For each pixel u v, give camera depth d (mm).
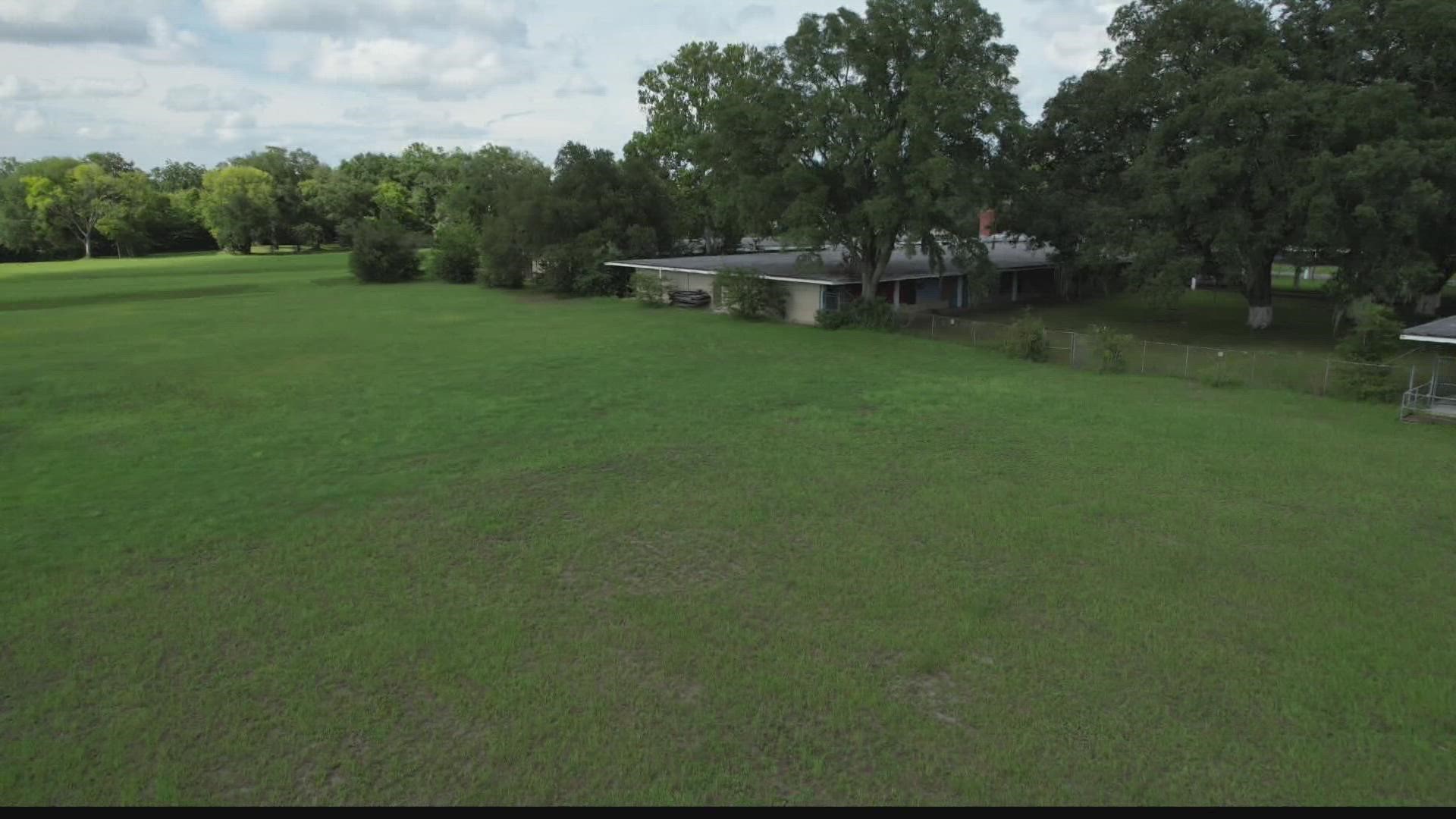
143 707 8805
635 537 13477
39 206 96875
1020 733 8273
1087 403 23188
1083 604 11070
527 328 38531
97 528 13867
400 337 35406
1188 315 44531
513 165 80562
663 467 17250
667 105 64688
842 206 38875
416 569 12266
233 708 8750
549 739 8211
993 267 37938
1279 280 61406
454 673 9406
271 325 39406
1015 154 38844
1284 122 30438
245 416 21703
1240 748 8008
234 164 117625
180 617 10781
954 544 13102
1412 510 14539
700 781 7598
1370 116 29359
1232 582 11719
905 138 35469
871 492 15625
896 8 34969
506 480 16422
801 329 38281
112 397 24016
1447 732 8242
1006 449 18500
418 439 19453
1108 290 52875
